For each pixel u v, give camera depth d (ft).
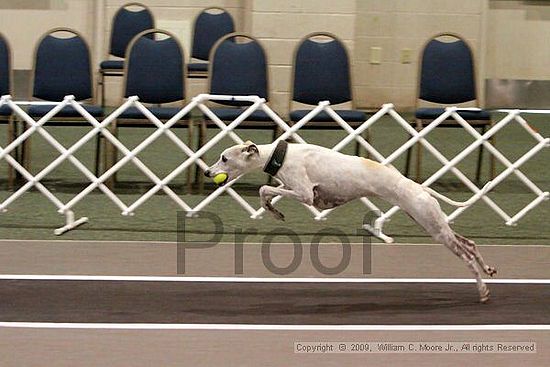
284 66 46.78
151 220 29.14
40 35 50.29
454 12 51.24
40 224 28.40
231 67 33.19
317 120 31.58
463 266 25.13
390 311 21.11
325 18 46.50
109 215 29.63
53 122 31.45
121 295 21.84
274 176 21.99
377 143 41.98
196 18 43.73
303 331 19.54
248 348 18.38
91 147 40.11
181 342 18.69
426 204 21.34
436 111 32.99
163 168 36.27
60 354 17.85
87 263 24.47
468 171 37.76
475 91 34.91
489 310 21.34
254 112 31.73
